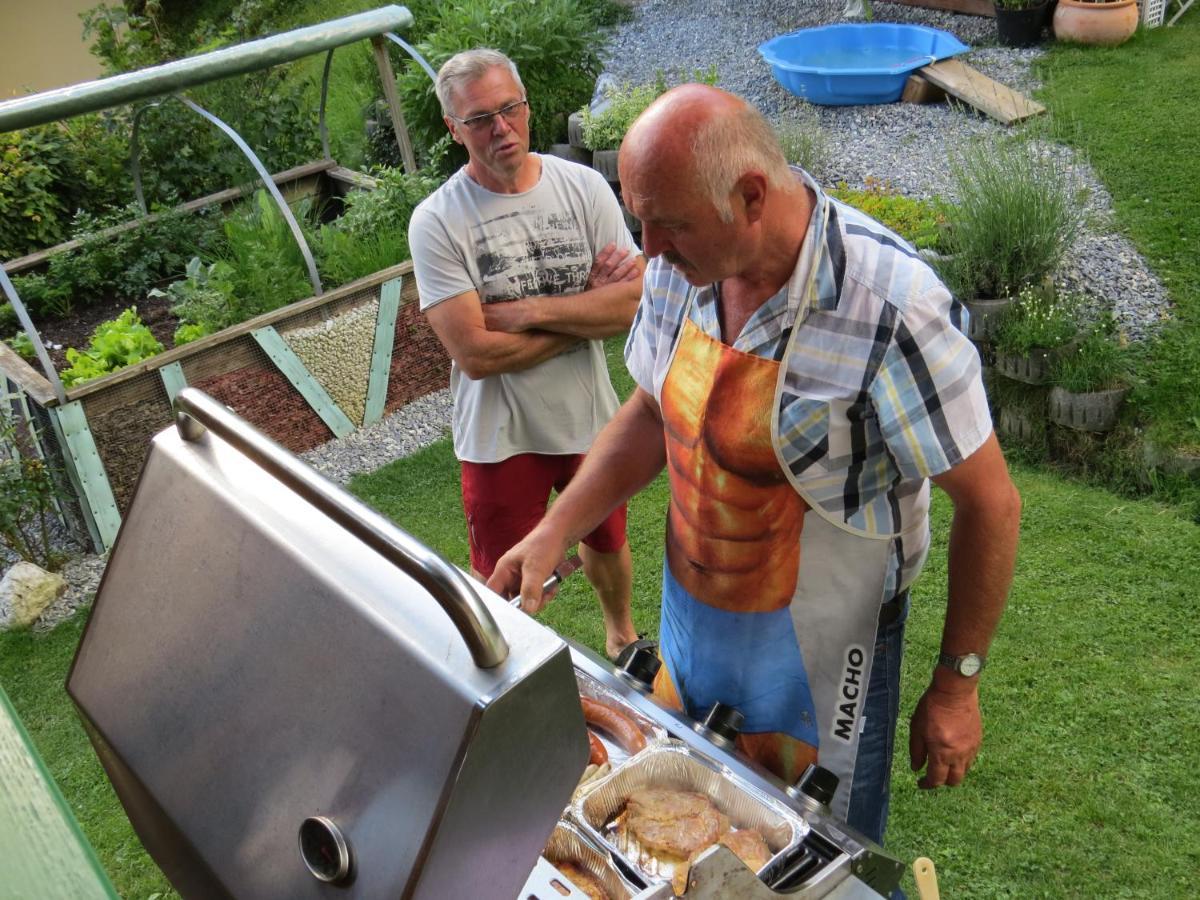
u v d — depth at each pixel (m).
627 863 1.47
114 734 1.27
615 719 1.75
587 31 8.27
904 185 6.26
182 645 1.22
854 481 1.80
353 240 5.70
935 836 2.76
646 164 1.58
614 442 2.16
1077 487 4.07
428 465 5.03
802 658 1.95
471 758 0.92
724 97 1.61
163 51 10.51
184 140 7.41
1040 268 4.57
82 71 11.33
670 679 2.17
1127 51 7.70
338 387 5.31
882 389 1.69
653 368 2.05
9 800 0.69
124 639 1.30
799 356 1.72
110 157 7.42
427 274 3.03
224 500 1.25
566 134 7.68
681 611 2.05
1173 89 6.92
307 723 1.06
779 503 1.83
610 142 6.75
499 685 0.93
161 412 4.79
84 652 1.35
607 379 3.26
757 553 1.89
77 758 3.54
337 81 10.04
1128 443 4.02
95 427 4.61
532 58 7.39
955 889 2.62
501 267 3.05
